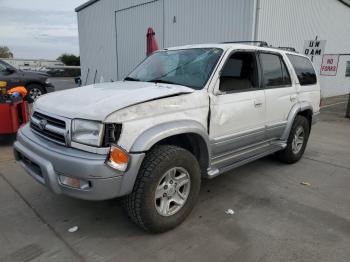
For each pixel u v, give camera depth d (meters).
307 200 3.77
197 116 3.09
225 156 3.62
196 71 3.49
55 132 2.73
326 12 15.13
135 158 2.56
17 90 5.86
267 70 4.16
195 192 3.14
